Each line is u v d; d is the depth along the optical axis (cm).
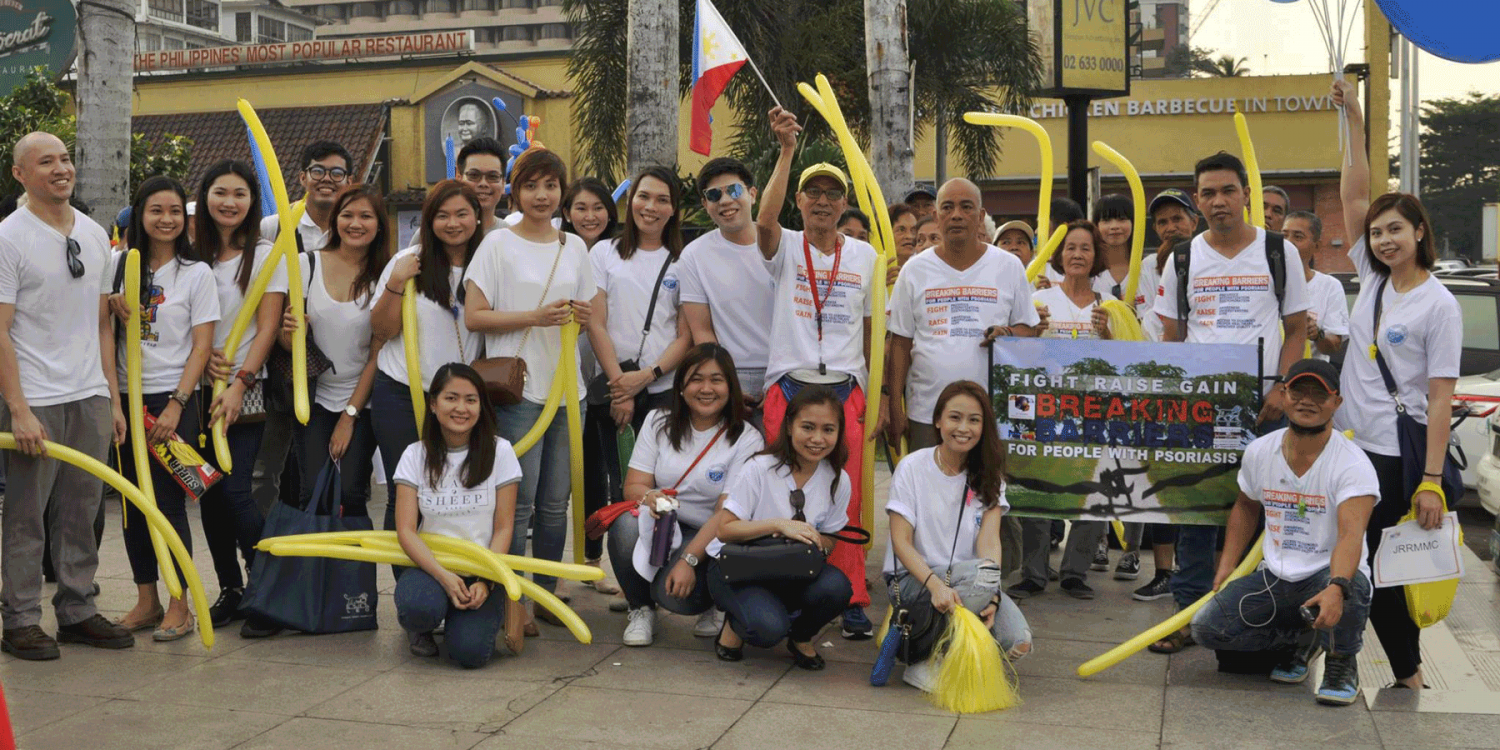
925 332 584
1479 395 925
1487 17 555
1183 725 450
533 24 9200
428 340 567
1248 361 546
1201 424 548
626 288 605
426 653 530
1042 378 557
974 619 477
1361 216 536
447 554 525
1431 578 479
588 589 659
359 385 575
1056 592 666
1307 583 481
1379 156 2994
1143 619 607
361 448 582
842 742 433
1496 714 462
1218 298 565
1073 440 555
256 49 3225
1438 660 570
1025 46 2039
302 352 559
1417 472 487
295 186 2647
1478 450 920
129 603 620
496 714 460
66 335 520
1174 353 550
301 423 561
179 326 560
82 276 521
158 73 2912
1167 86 2956
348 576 566
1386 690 497
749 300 589
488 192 616
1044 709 469
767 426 564
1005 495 554
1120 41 1189
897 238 773
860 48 2003
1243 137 614
